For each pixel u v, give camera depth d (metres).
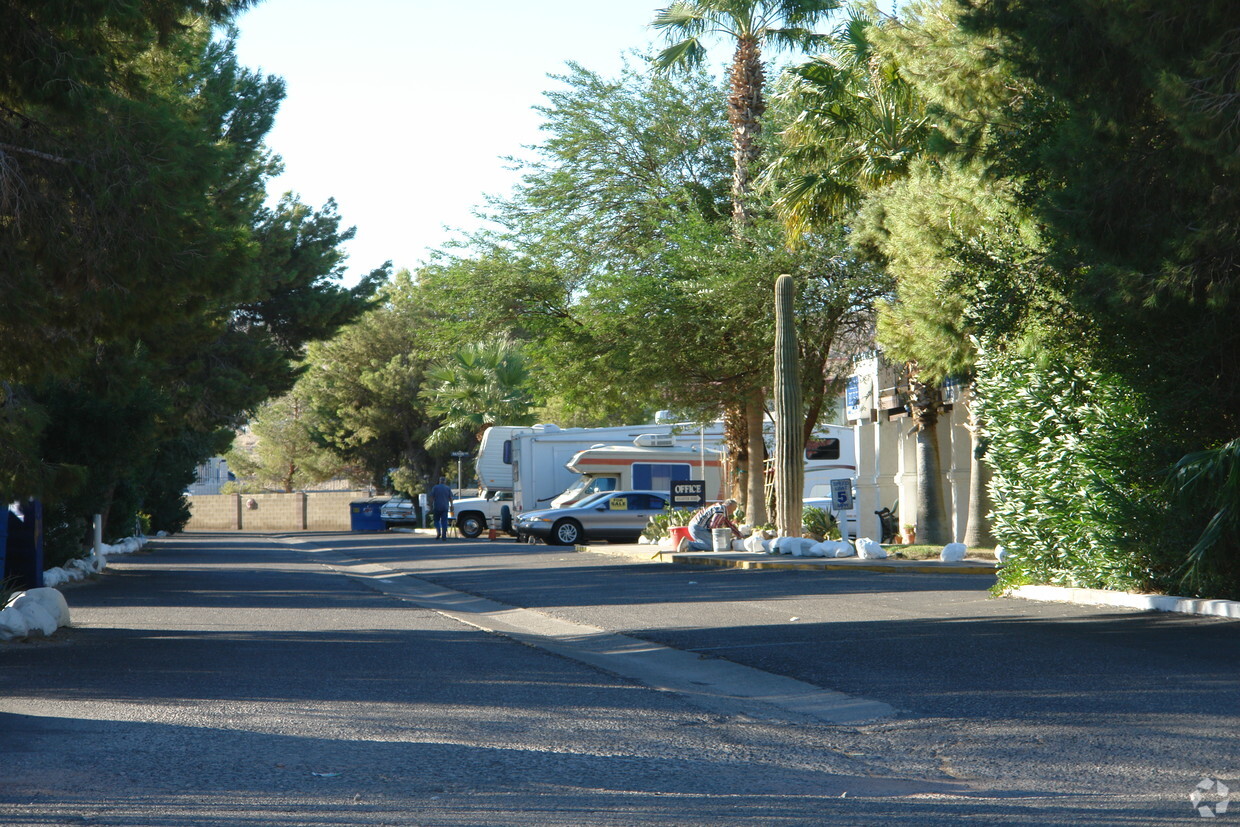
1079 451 18.41
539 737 9.51
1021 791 7.73
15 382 17.58
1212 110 12.66
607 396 39.41
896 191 26.12
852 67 29.19
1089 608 17.89
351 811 7.17
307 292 42.88
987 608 18.39
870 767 8.62
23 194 14.70
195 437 59.94
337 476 105.44
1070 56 14.80
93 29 15.30
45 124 15.22
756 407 38.50
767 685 12.41
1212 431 17.50
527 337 45.53
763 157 35.56
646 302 36.59
